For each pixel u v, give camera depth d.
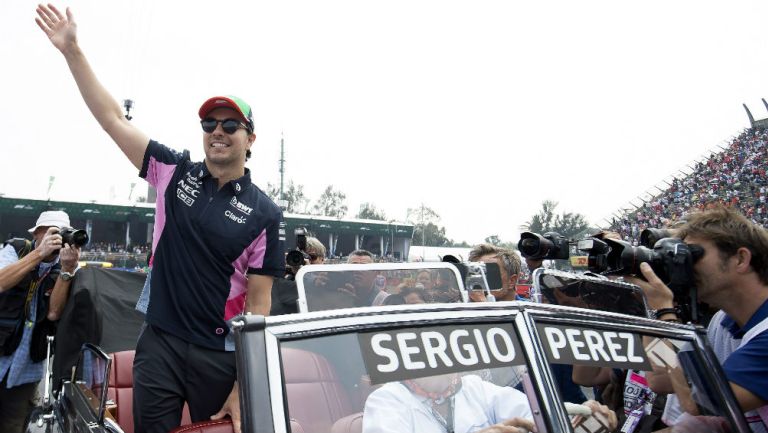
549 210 46.75
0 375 3.77
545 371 1.48
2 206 30.23
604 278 2.37
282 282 4.10
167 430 2.37
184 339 2.42
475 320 1.50
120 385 3.22
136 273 4.68
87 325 3.93
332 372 1.32
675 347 1.81
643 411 1.79
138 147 2.58
